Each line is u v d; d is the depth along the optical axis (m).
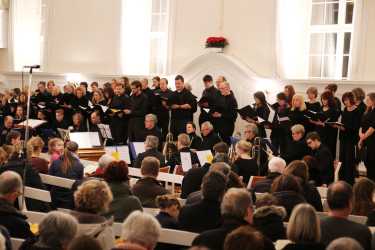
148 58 18.42
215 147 9.44
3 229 5.04
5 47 21.42
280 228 5.33
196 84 16.45
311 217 4.53
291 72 15.59
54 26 19.95
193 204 5.91
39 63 21.30
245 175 9.23
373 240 5.27
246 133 11.29
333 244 3.72
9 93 17.34
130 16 18.44
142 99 14.33
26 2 21.25
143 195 6.95
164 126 14.46
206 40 16.34
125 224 4.43
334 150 12.02
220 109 13.32
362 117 11.48
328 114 11.70
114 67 18.61
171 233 5.54
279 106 12.24
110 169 6.36
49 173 8.95
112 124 14.77
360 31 14.22
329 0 15.30
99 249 3.43
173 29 17.25
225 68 15.89
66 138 12.96
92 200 5.24
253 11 15.78
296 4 15.53
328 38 15.34
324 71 15.41
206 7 16.61
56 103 15.87
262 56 15.65
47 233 4.45
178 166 10.34
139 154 10.33
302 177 7.14
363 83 13.65
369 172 11.48
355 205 6.46
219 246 4.80
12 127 14.88
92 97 15.91
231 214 4.97
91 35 19.12
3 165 8.11
